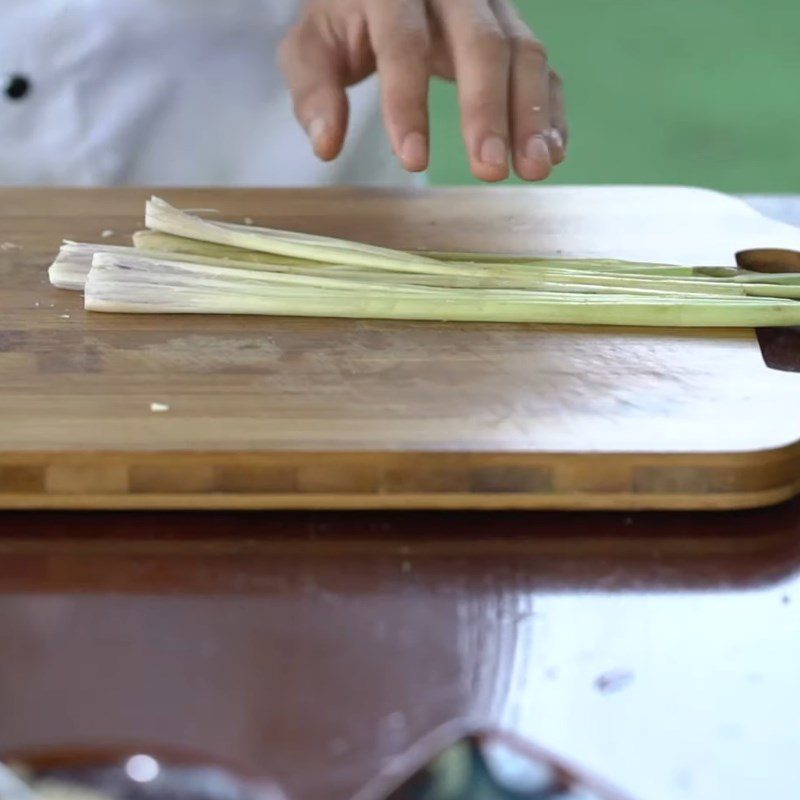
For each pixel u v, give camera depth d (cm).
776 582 77
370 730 64
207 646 70
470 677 68
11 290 105
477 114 110
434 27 125
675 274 109
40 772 62
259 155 160
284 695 67
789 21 363
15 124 152
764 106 315
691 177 283
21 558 78
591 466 81
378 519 82
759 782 62
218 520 82
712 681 68
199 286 102
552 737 64
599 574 77
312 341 96
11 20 146
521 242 118
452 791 60
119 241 117
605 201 127
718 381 91
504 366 93
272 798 60
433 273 107
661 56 340
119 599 74
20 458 80
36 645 70
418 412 86
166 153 158
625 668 69
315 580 76
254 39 154
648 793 61
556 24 360
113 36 149
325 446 81
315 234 118
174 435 82
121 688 67
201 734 64
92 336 97
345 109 123
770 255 117
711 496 82
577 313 99
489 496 82
